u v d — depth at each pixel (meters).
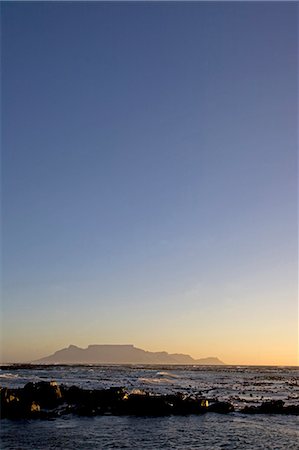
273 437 40.41
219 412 52.75
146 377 109.31
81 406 51.72
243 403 61.34
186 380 104.38
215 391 76.25
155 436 39.94
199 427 44.28
